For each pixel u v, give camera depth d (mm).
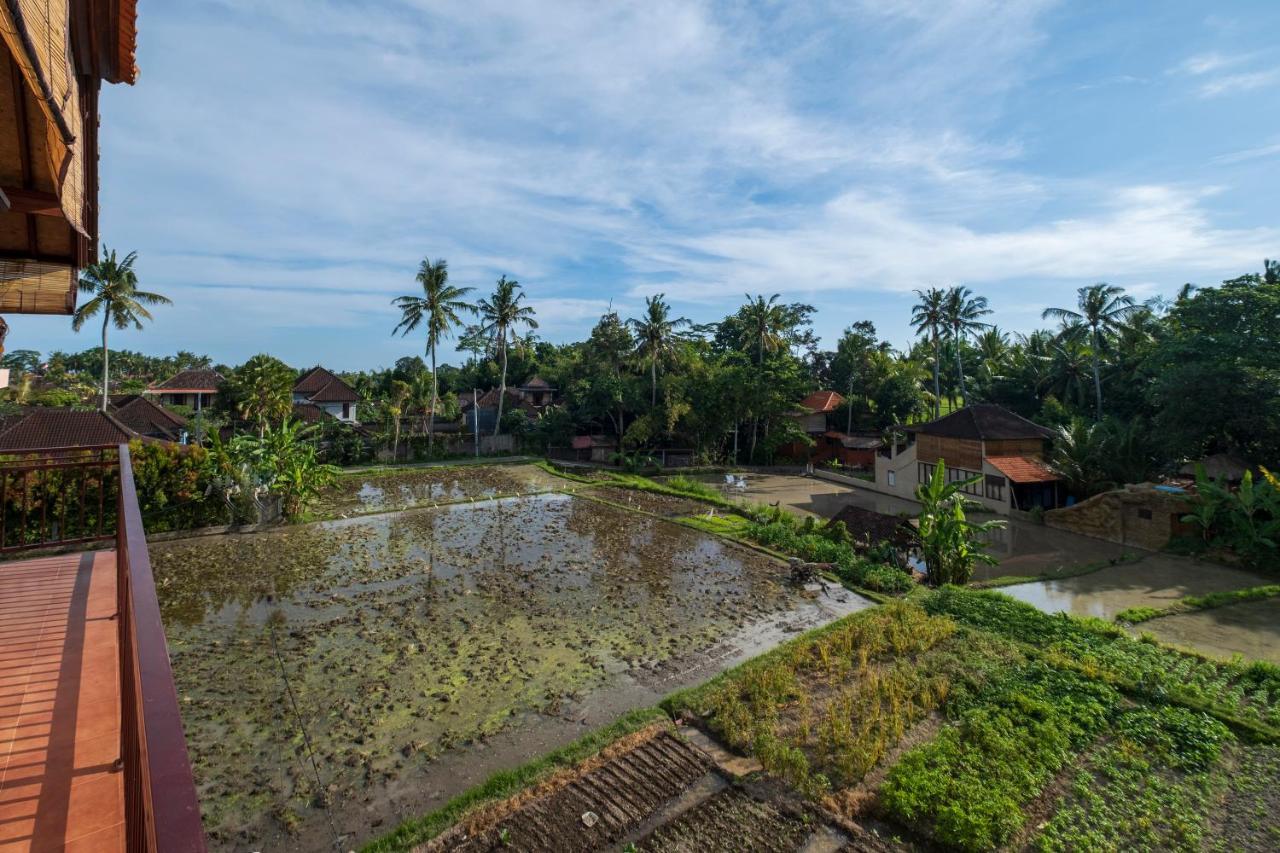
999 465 28516
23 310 6402
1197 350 24703
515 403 58938
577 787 8531
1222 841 7727
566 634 13797
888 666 12219
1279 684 11500
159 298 36906
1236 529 20547
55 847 2932
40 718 3959
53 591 6039
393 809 8180
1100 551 22109
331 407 51938
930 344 59906
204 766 8938
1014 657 12570
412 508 27641
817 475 42719
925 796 8211
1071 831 7777
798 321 56094
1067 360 40594
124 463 4891
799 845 7625
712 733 9898
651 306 47031
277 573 17844
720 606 15836
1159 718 10344
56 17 2555
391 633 13617
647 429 45031
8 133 3379
